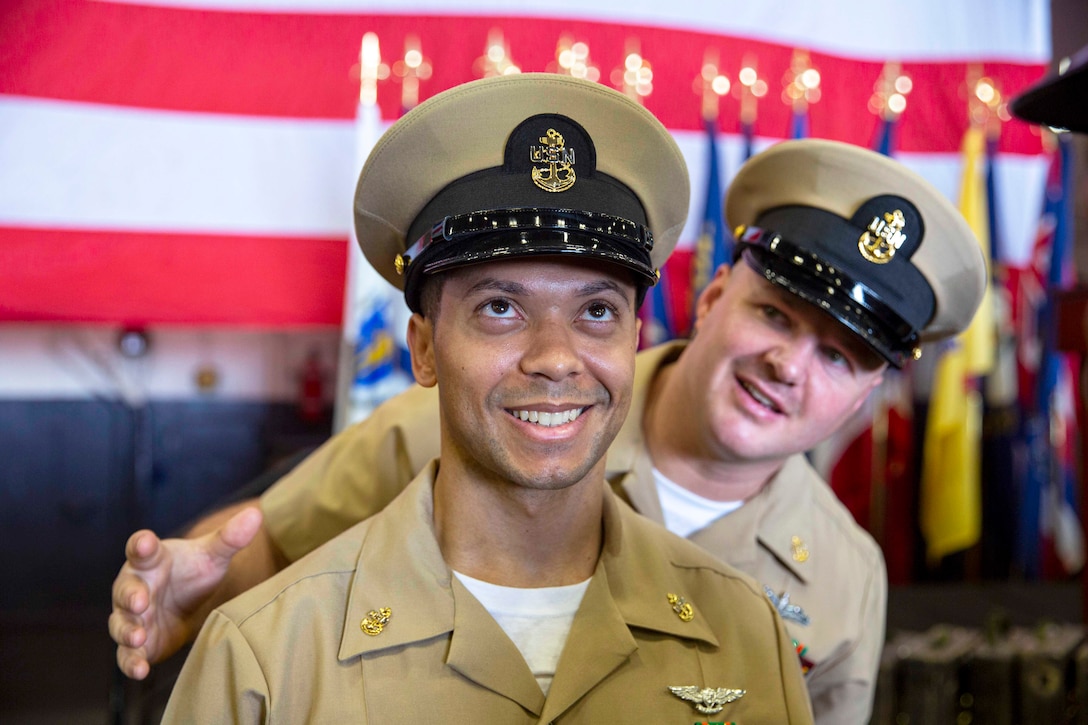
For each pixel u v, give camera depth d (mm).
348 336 3373
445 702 893
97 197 3762
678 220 1085
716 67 4090
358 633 911
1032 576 4602
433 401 1412
